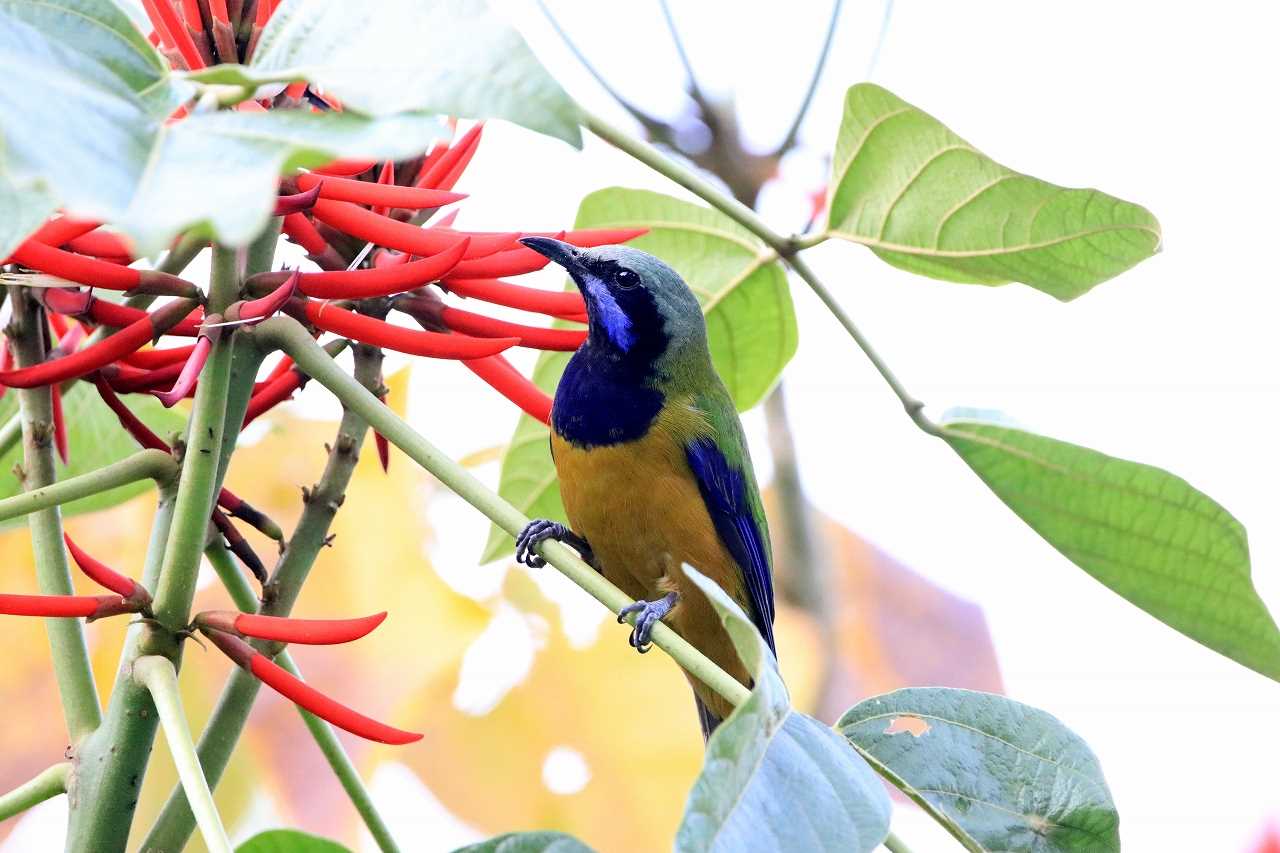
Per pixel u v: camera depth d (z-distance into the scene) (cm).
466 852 457
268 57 416
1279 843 1008
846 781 481
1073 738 623
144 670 536
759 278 904
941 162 721
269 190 300
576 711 936
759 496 1021
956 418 772
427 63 387
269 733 916
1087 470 762
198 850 909
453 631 929
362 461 938
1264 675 797
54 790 564
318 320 571
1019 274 770
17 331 607
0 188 391
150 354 611
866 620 1315
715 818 420
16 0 380
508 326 642
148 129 337
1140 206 708
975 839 593
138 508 935
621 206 888
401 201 580
